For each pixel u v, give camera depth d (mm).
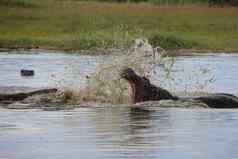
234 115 42062
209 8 151125
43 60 82625
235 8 153500
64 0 159000
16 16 131875
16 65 76438
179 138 34594
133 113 42719
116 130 36594
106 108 44969
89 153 31234
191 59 87562
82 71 65938
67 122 39125
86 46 102500
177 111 43656
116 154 31047
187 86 58500
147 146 32719
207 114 42500
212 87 58594
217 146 32781
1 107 45031
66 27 123562
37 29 121938
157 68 67938
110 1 167500
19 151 31562
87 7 144375
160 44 106000
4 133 35719
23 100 48062
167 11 143375
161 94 47781
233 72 71500
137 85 47594
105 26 124188
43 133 35781
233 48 110438
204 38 117000
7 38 109188
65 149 32031
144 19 131875
